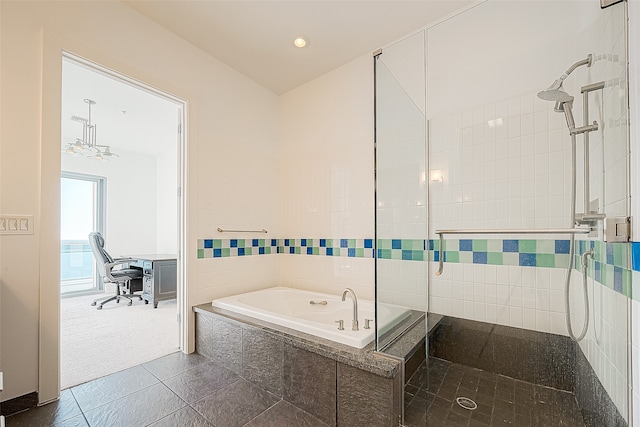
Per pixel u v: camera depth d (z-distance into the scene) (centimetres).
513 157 193
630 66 108
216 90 262
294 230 309
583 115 160
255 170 296
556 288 178
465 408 160
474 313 203
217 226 259
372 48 250
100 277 502
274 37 236
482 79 204
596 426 138
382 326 171
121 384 187
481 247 202
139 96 324
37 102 164
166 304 417
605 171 132
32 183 162
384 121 202
